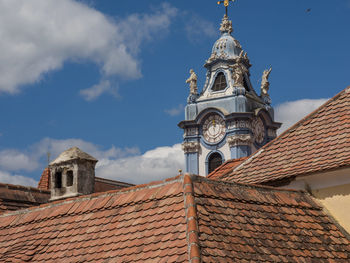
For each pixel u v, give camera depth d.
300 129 20.66
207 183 15.79
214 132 83.38
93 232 16.14
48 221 17.88
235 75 85.81
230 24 92.62
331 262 15.45
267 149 20.75
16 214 19.23
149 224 15.16
